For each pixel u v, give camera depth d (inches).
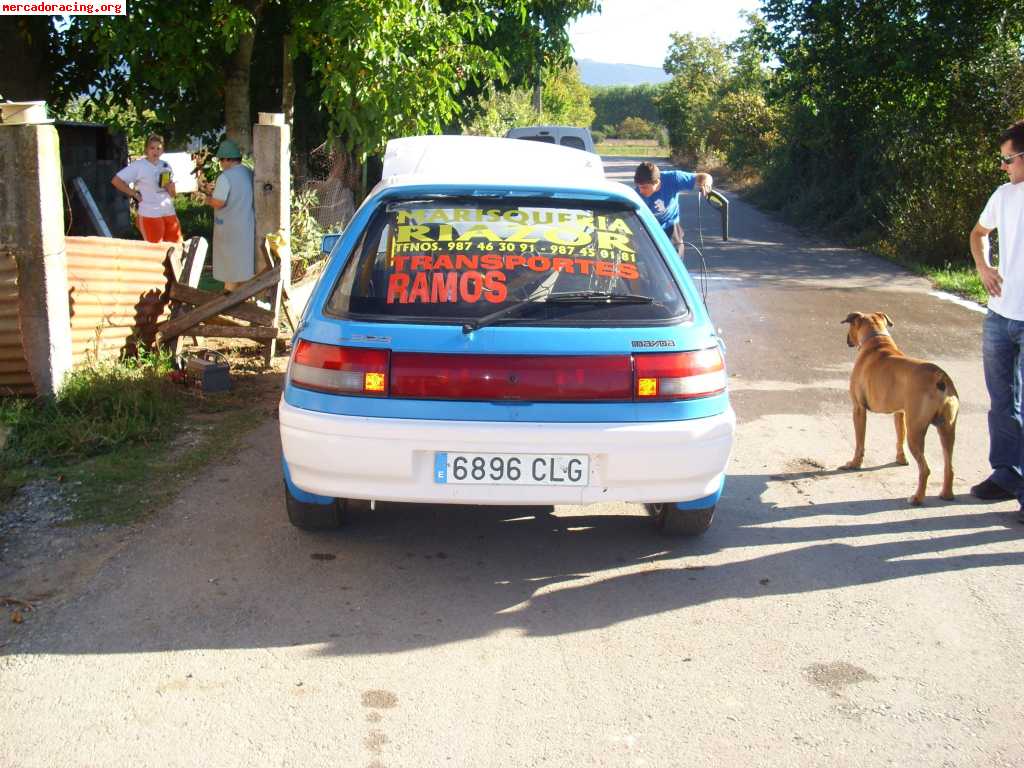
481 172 186.7
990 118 731.4
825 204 942.4
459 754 116.6
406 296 158.6
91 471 206.1
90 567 162.9
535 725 123.0
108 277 268.5
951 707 129.4
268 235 319.0
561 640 144.8
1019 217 197.2
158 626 144.5
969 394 301.1
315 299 164.4
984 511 202.5
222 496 196.4
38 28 594.2
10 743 116.5
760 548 181.0
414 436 151.2
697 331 161.0
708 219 1008.2
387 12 478.6
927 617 154.9
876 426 266.1
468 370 151.9
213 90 585.9
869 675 137.1
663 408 155.2
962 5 793.6
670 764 116.0
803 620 153.0
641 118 4940.9
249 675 132.3
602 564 172.2
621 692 131.2
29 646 137.6
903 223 690.8
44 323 232.5
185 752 115.6
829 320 427.5
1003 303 201.0
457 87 530.3
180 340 298.8
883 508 203.6
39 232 228.2
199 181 874.8
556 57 828.0
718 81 2391.7
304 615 149.6
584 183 180.7
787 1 905.5
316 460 154.9
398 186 173.8
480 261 163.2
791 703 129.6
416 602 155.4
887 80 854.5
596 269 164.9
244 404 263.0
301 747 117.2
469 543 179.6
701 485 160.6
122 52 481.7
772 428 262.1
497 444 151.8
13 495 192.2
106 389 239.3
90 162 658.2
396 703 127.0
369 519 189.2
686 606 156.8
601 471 154.7
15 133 223.8
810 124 1010.1
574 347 153.3
